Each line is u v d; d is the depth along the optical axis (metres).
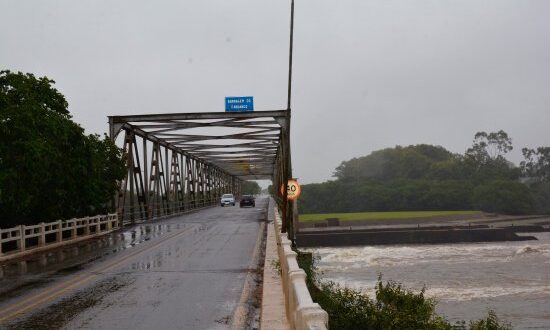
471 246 66.88
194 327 8.19
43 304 10.19
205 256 17.73
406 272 42.66
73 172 27.28
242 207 67.44
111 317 8.95
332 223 88.94
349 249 66.44
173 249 20.28
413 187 143.12
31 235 20.97
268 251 17.64
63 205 28.02
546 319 26.52
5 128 22.11
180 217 47.16
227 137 52.41
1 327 8.33
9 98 23.50
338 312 10.82
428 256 54.50
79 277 13.71
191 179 73.94
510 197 128.75
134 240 25.25
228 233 27.36
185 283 12.41
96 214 32.56
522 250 55.69
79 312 9.39
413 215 104.62
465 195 137.50
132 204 39.56
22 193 22.62
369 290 32.59
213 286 11.94
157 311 9.38
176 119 37.69
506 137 171.62
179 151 63.66
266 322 7.90
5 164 22.41
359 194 147.25
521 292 33.28
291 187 18.64
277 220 21.55
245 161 92.25
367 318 10.78
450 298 32.03
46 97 25.92
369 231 74.94
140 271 14.52
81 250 21.25
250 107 37.78
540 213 136.12
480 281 37.75
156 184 49.38
